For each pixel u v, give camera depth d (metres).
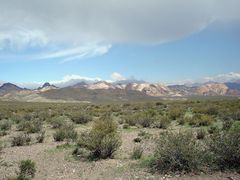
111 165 14.49
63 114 48.12
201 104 59.53
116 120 36.69
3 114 46.78
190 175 12.22
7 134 27.03
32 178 12.66
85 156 16.61
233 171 12.38
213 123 30.20
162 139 13.88
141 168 13.55
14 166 14.84
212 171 12.51
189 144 13.19
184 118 33.19
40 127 29.33
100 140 16.36
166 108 56.50
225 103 57.50
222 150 12.98
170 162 12.78
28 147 20.12
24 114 45.38
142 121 30.11
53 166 14.77
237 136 13.19
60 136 22.55
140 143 20.12
